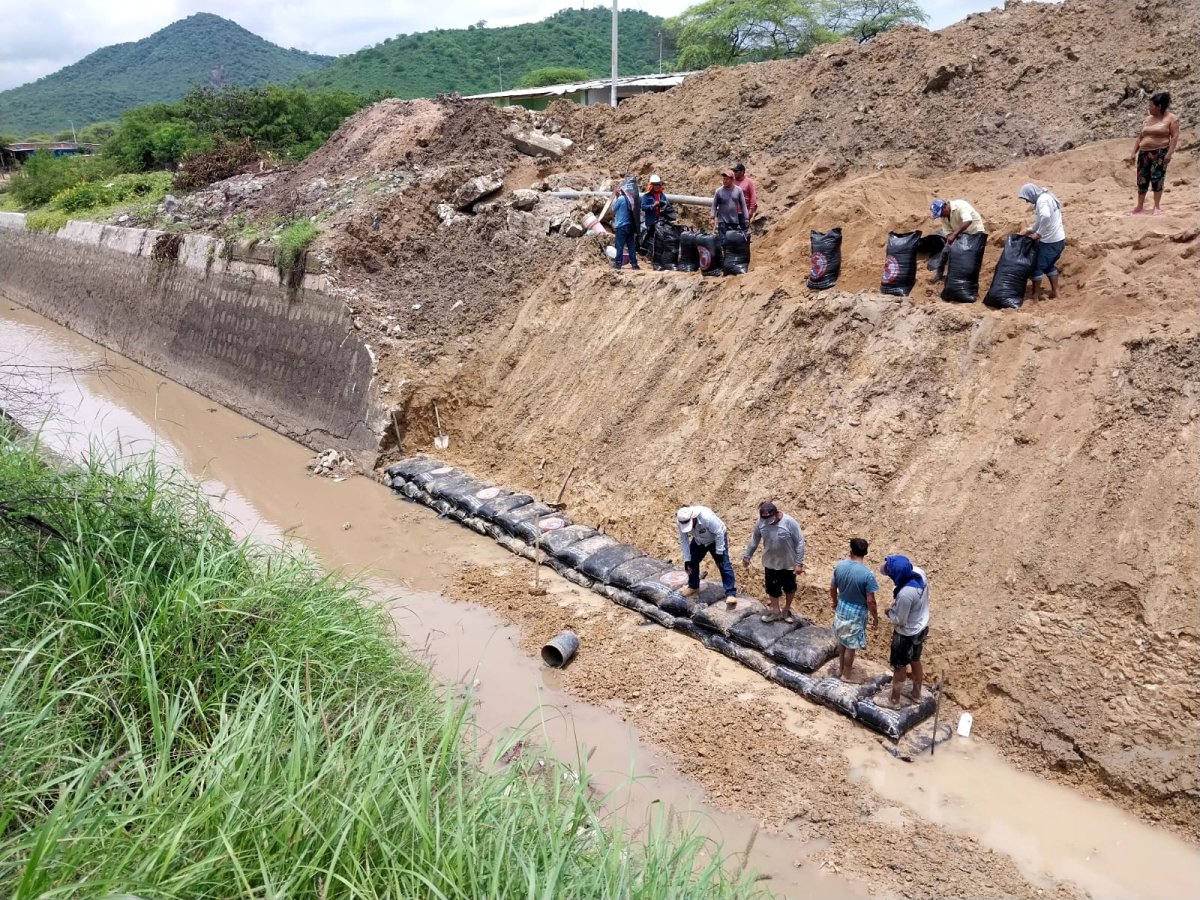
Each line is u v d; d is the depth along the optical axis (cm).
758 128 1603
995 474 805
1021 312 895
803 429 964
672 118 1812
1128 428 746
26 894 309
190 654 527
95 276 2539
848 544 863
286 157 3359
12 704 430
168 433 1656
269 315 1761
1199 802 599
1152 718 635
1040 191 891
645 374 1187
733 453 1013
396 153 2089
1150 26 1212
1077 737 657
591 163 1852
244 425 1722
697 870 581
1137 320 800
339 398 1520
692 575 885
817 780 673
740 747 713
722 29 4062
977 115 1274
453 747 480
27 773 411
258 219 2039
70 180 3344
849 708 734
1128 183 1054
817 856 602
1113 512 720
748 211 1257
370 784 409
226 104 3756
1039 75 1271
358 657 595
